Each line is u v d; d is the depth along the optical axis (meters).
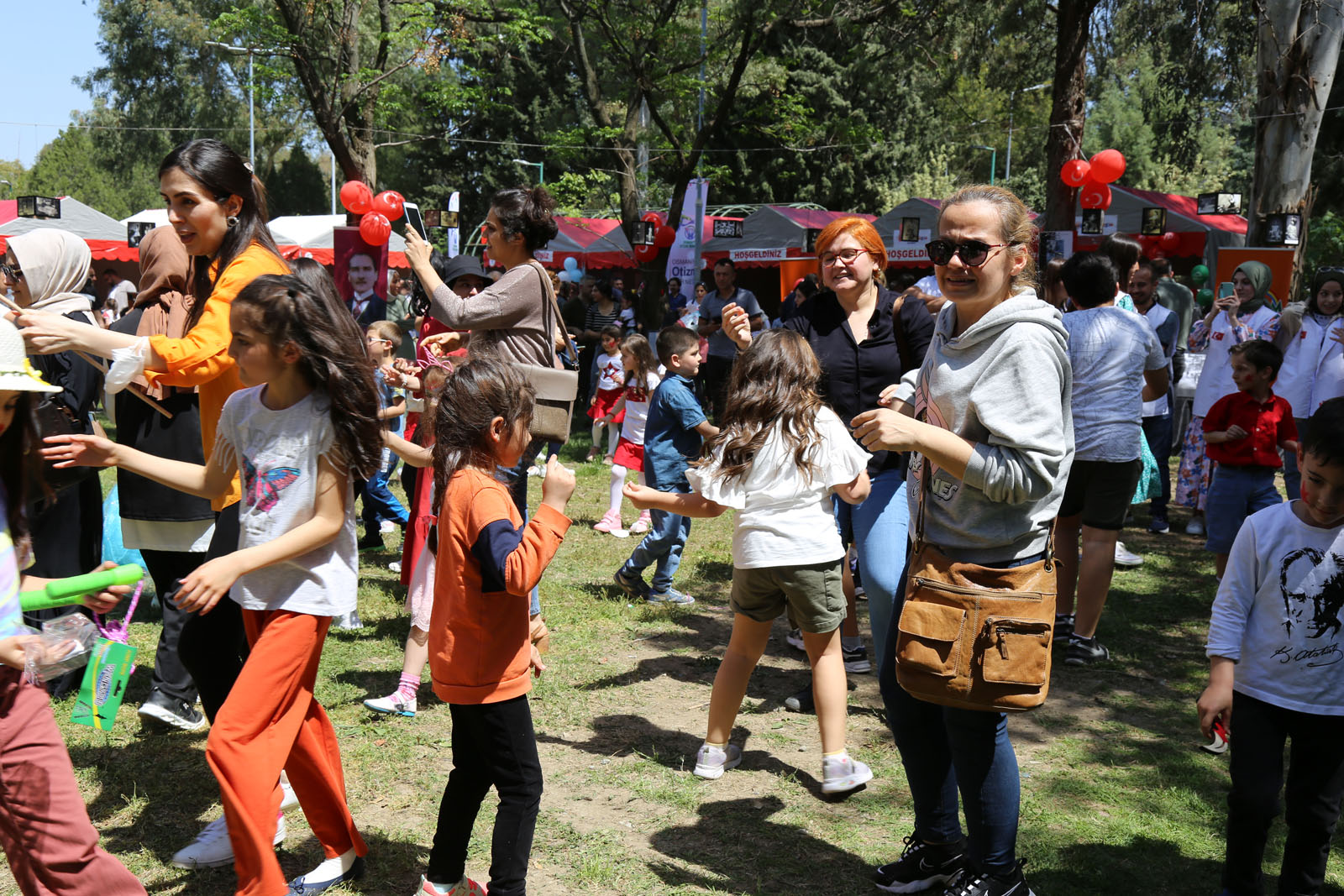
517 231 4.56
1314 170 22.27
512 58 42.41
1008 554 2.67
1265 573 2.92
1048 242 13.47
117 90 48.38
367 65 23.19
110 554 5.69
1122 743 4.39
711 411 13.19
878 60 18.98
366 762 4.00
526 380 2.93
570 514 8.85
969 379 2.64
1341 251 18.98
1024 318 2.58
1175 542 8.11
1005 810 2.74
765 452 3.71
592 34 21.44
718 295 11.73
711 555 7.61
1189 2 15.87
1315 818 2.86
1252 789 2.86
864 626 6.02
